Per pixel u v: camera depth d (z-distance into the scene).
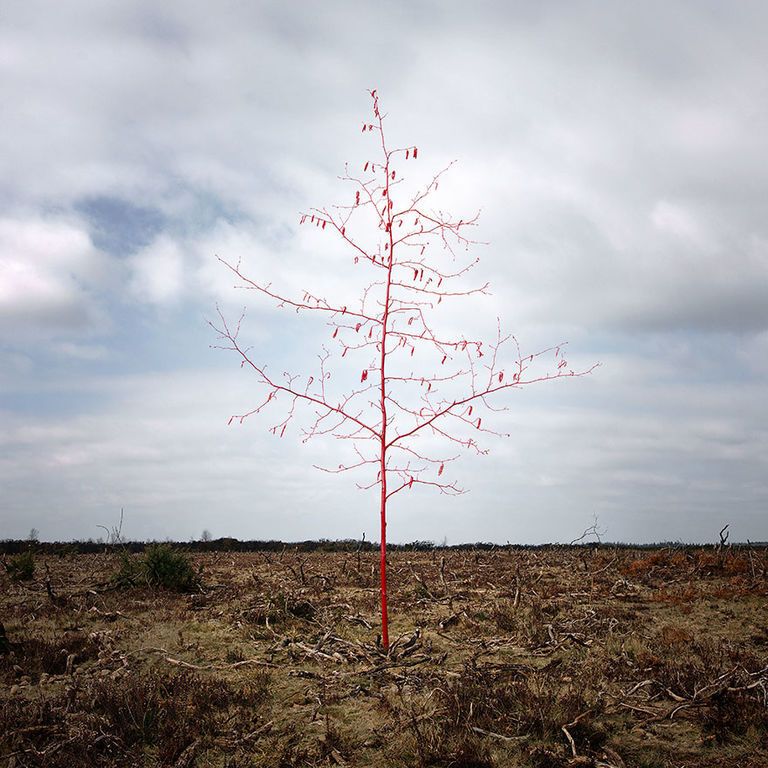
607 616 11.61
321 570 20.56
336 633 10.90
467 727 6.12
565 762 5.56
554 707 6.46
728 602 13.38
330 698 7.31
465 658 8.94
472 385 10.02
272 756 5.87
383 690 7.61
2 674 8.25
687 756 5.74
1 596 15.24
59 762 5.54
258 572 20.61
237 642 10.31
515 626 10.94
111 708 6.69
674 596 13.84
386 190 10.52
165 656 9.28
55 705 6.96
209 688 7.43
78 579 19.25
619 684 7.61
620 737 6.13
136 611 13.27
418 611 12.81
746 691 6.91
